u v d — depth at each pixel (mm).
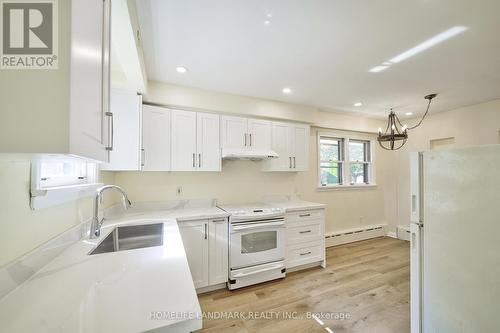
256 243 2572
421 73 2281
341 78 2404
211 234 2379
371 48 1823
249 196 3248
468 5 1333
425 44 1761
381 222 4547
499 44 1758
